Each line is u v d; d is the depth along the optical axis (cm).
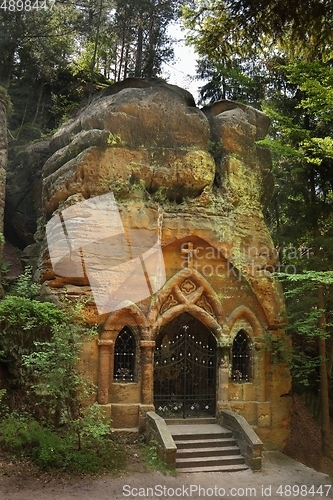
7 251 2083
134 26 2773
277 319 1519
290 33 1056
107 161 1407
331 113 1325
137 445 1294
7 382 1202
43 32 2325
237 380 1493
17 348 1205
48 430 1134
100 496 969
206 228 1459
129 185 1423
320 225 1806
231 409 1444
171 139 1493
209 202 1489
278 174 1920
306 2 949
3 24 2164
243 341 1527
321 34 1009
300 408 1888
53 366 1112
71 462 1078
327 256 1572
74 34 2623
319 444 1689
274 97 1981
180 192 1491
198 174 1475
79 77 2753
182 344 1462
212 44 1119
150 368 1380
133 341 1401
